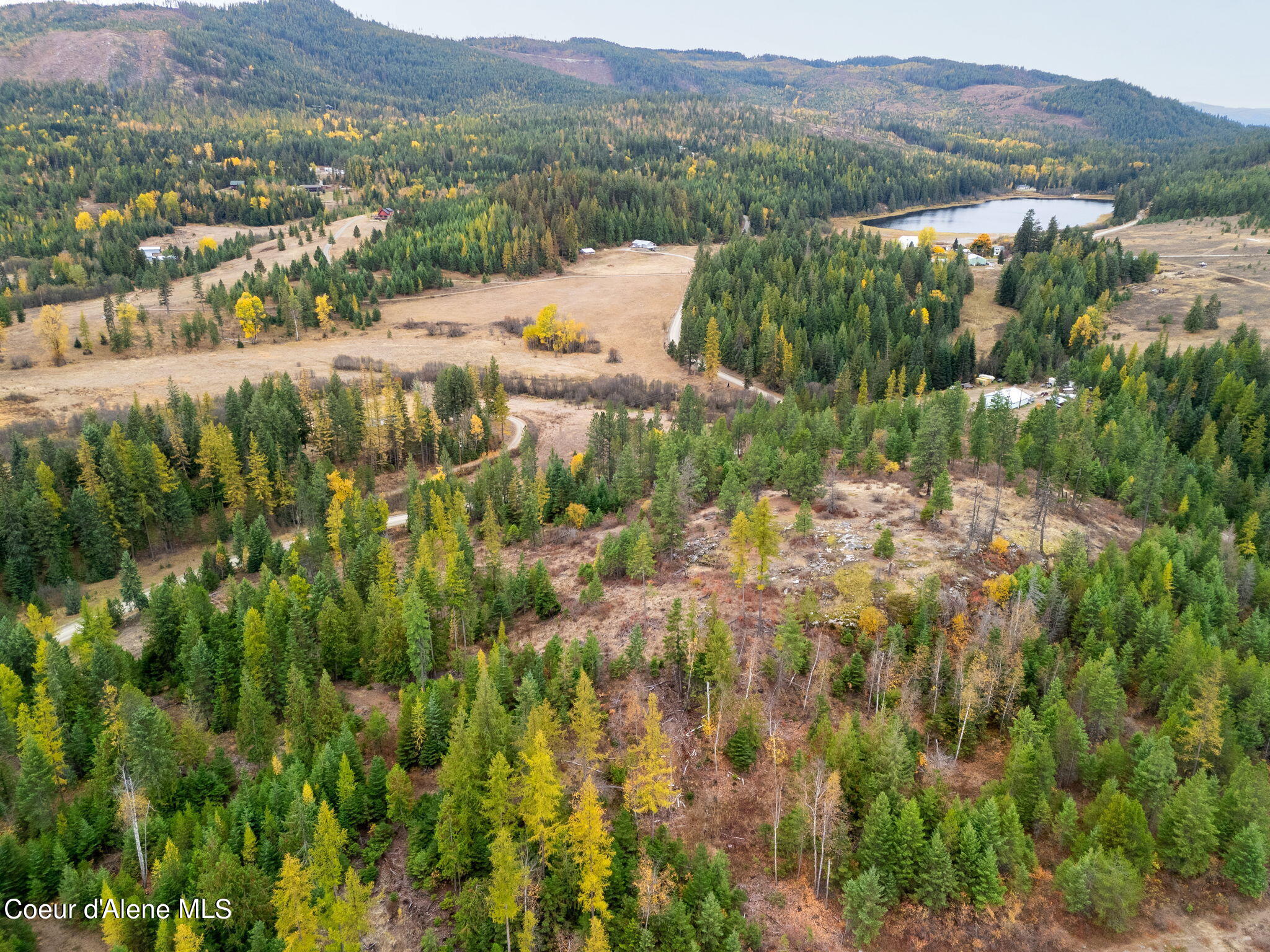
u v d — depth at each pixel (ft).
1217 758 203.51
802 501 339.57
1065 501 349.41
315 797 192.75
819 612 249.96
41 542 343.46
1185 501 341.62
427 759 210.59
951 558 279.08
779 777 205.87
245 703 221.46
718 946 159.53
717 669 217.77
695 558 301.02
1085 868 170.50
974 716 216.13
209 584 335.26
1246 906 176.86
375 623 262.67
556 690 218.18
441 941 168.96
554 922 165.07
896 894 173.17
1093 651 235.61
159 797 197.77
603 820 188.03
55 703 225.15
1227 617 260.62
